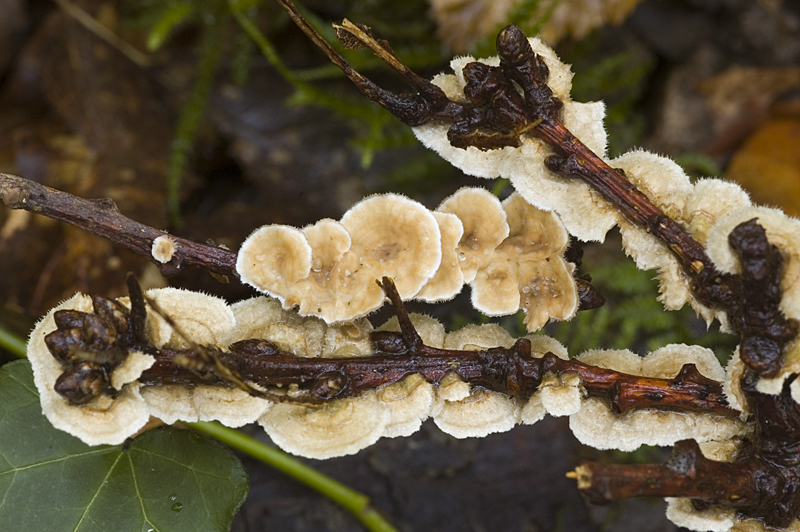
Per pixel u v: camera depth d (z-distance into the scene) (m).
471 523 0.43
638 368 0.37
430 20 0.46
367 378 0.37
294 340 0.37
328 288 0.37
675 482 0.35
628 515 0.43
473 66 0.37
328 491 0.42
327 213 0.46
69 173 0.45
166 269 0.37
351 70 0.37
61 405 0.36
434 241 0.37
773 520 0.36
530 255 0.37
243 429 0.43
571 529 0.43
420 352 0.37
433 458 0.43
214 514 0.38
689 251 0.37
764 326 0.36
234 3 0.45
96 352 0.36
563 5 0.45
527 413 0.37
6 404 0.38
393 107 0.37
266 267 0.37
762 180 0.46
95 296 0.36
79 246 0.44
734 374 0.36
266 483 0.43
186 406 0.36
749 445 0.37
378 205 0.37
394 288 0.36
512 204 0.38
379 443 0.43
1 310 0.43
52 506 0.38
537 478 0.43
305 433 0.36
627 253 0.37
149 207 0.45
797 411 0.36
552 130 0.37
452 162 0.37
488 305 0.37
